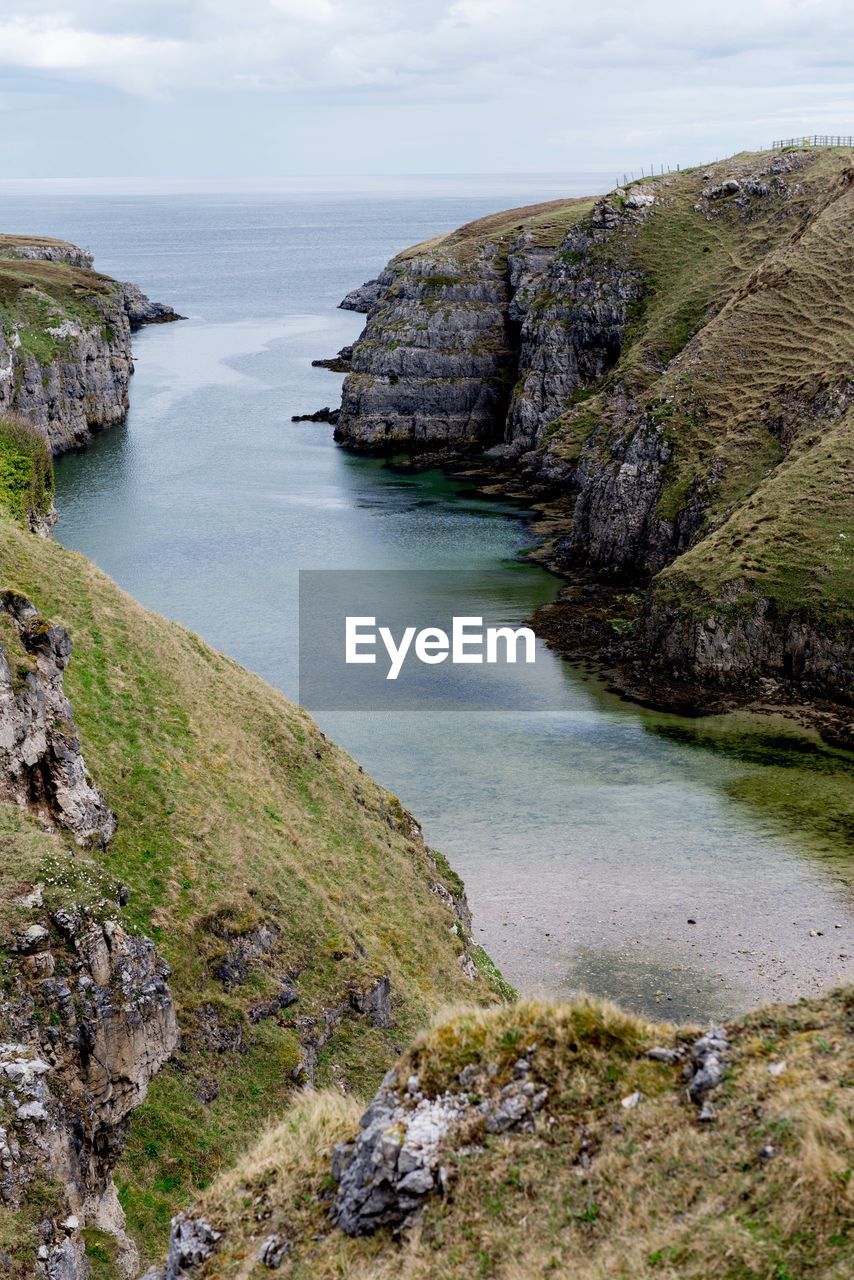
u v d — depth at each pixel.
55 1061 29.38
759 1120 17.47
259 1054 37.41
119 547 136.50
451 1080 19.55
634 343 175.12
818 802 75.19
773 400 131.12
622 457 134.38
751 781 78.69
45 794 38.34
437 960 48.53
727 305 155.50
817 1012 19.78
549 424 178.75
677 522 125.75
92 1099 30.19
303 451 194.12
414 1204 18.31
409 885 52.56
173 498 161.38
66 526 145.50
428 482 175.25
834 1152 16.12
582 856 67.75
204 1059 35.62
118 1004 31.20
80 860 33.59
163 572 126.81
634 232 192.00
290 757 54.84
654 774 80.00
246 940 40.12
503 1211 17.66
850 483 107.88
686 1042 19.81
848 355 130.25
